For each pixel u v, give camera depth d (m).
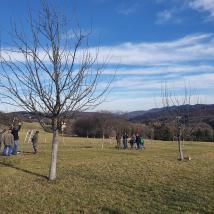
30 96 20.30
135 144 53.84
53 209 14.82
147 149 48.03
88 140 69.50
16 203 15.73
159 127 85.50
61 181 20.44
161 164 28.59
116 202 15.79
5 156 33.19
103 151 41.41
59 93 20.14
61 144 54.50
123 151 42.59
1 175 22.70
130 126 90.12
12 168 25.86
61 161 30.17
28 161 29.97
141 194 17.23
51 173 20.83
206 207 14.81
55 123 20.67
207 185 19.34
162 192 17.62
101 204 15.48
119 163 28.98
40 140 64.25
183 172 24.11
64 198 16.53
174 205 15.18
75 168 25.80
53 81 20.02
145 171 24.33
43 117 20.52
